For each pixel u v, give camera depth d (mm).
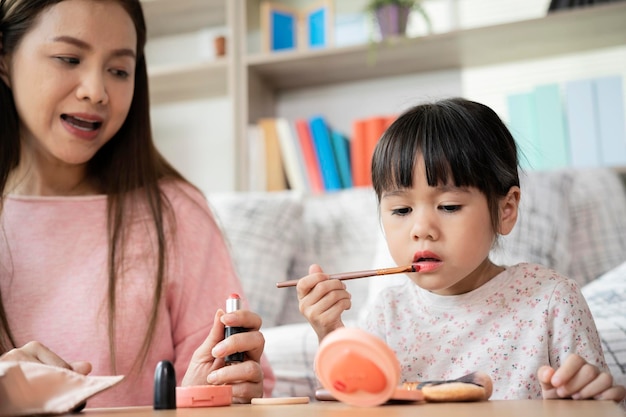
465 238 939
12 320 1121
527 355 985
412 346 1058
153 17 2932
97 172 1297
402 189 964
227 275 1282
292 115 2836
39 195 1255
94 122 1163
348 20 2703
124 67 1173
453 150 944
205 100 2971
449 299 1059
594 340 986
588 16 2287
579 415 521
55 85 1115
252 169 2576
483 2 2686
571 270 2004
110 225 1205
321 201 2303
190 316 1220
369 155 2441
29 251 1167
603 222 2045
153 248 1206
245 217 2123
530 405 631
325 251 2176
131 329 1145
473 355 1012
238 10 2695
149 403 1140
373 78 2746
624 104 2396
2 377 605
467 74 2662
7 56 1166
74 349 1116
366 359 613
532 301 1020
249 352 914
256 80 2713
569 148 2279
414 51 2529
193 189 1350
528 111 2322
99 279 1160
